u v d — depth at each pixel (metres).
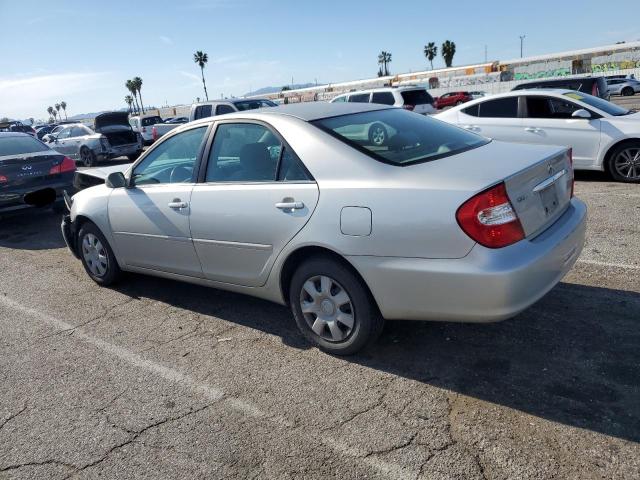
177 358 3.66
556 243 2.96
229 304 4.53
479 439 2.56
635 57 41.97
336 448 2.61
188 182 4.04
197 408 3.04
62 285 5.39
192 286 5.05
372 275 3.01
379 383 3.12
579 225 3.29
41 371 3.63
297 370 3.36
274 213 3.39
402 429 2.70
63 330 4.28
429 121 3.98
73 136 17.59
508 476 2.32
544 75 45.88
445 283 2.79
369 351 3.49
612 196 7.04
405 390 3.03
